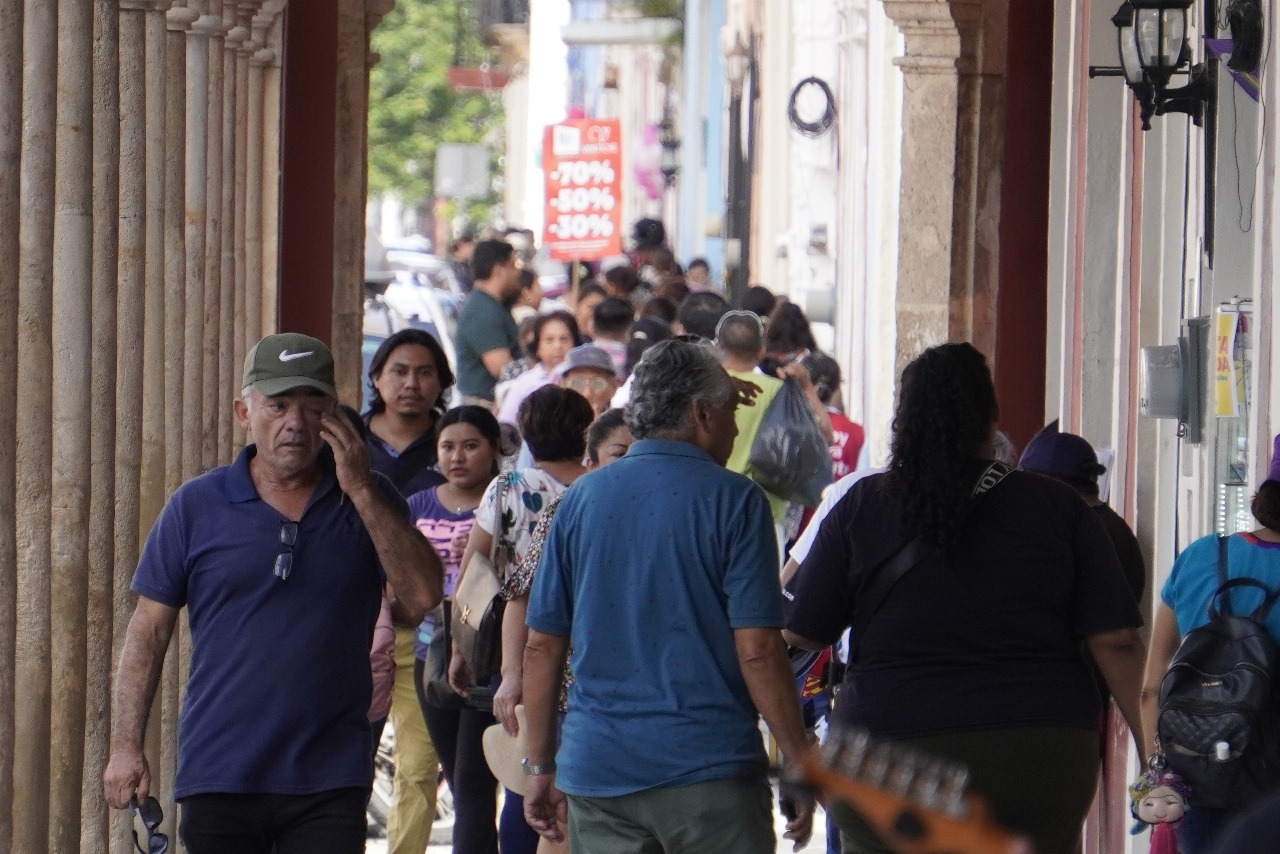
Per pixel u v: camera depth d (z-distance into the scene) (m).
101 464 24.91
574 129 87.19
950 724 17.84
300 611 19.44
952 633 18.02
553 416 24.95
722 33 123.88
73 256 23.52
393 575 19.41
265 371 19.41
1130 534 25.50
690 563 18.50
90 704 24.77
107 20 24.88
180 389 30.36
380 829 34.50
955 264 46.06
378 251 70.00
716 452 19.09
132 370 27.48
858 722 18.12
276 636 19.41
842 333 74.38
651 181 159.12
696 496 18.59
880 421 58.84
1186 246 27.28
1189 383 25.34
